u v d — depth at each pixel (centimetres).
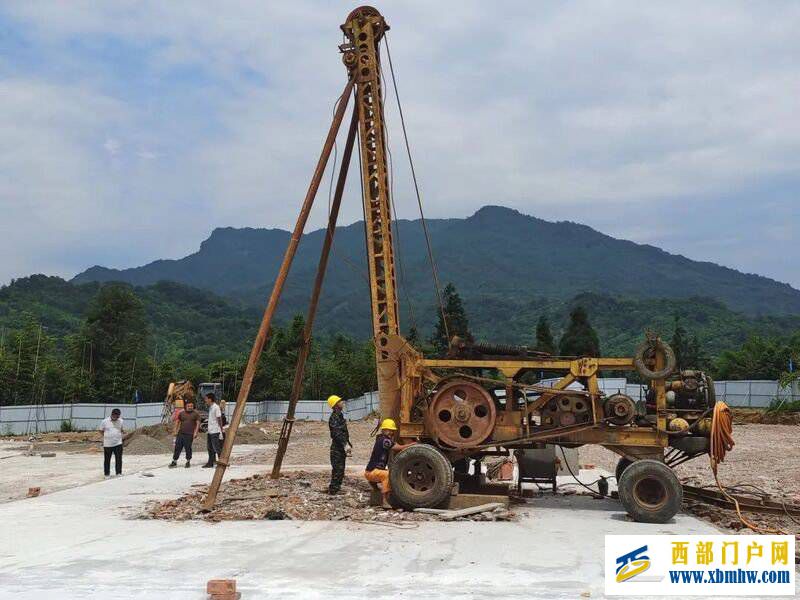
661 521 1152
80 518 1206
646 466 1173
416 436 1327
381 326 1428
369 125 1494
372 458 1290
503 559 893
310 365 5622
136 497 1462
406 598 727
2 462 2347
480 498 1250
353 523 1135
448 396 1316
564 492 1516
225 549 946
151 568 848
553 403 1311
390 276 1445
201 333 12569
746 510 1236
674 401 1281
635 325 14500
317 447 2898
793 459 2239
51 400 4762
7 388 4544
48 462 2341
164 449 2752
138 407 4138
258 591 751
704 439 1256
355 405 5100
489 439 1302
